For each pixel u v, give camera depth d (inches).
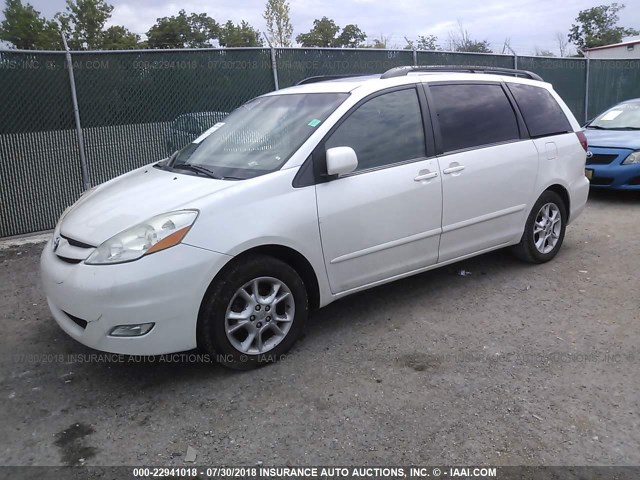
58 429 123.1
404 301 188.2
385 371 143.3
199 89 315.3
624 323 167.8
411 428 119.7
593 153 332.2
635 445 112.7
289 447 114.9
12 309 189.8
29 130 274.7
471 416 123.3
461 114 186.9
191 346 134.8
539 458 109.6
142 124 302.4
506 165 193.6
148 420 125.6
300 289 149.1
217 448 115.3
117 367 149.3
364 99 165.2
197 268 130.5
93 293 126.3
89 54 282.8
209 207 134.6
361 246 159.5
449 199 177.9
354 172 158.7
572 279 205.2
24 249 259.1
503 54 454.9
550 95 222.1
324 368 145.5
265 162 152.9
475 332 164.2
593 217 300.0
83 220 145.9
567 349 152.6
